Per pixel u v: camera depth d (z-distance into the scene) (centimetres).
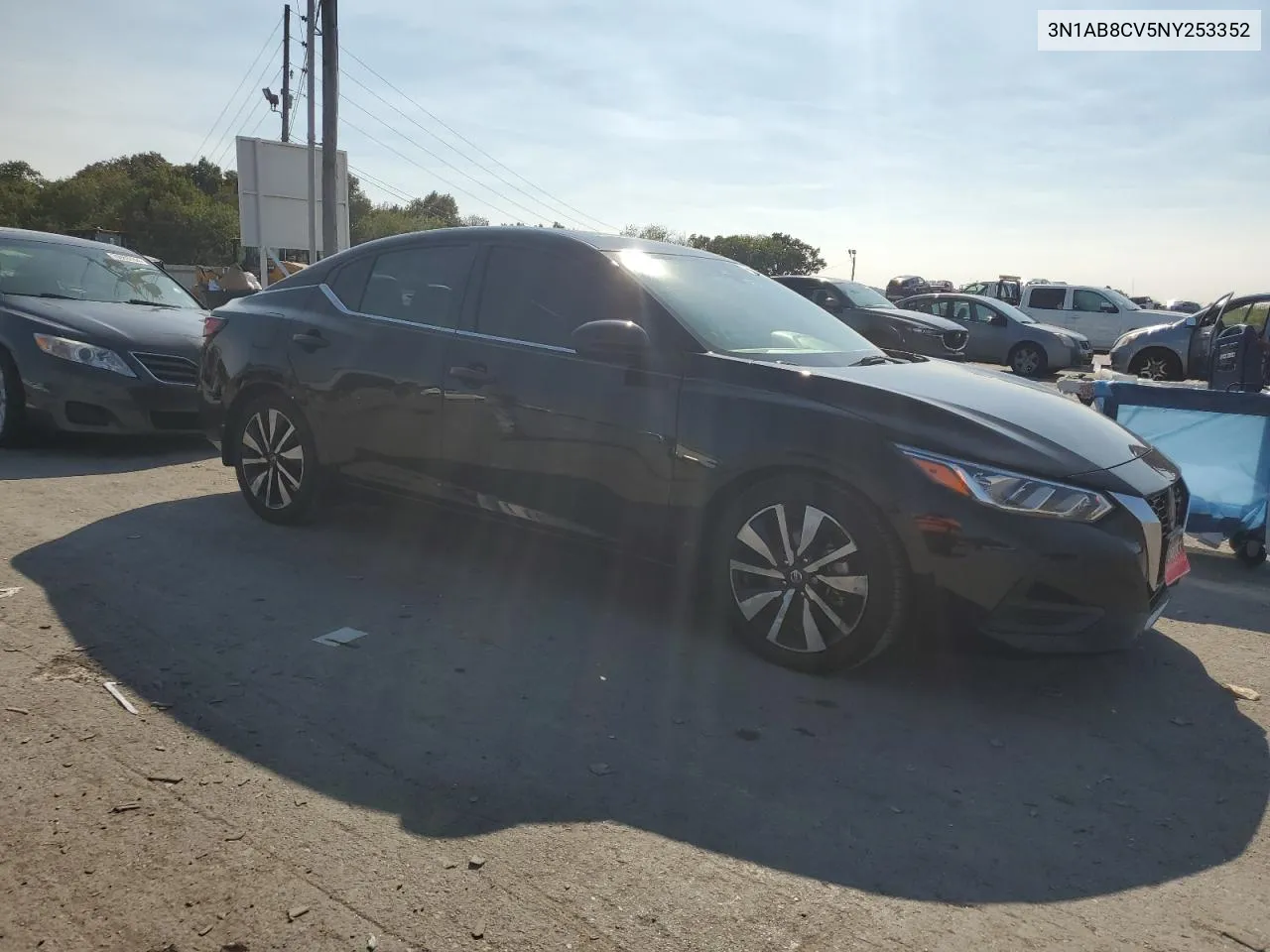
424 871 246
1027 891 250
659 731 329
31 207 7556
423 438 470
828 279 1625
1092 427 386
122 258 900
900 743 329
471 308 467
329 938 221
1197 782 311
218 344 568
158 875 240
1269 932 236
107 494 624
